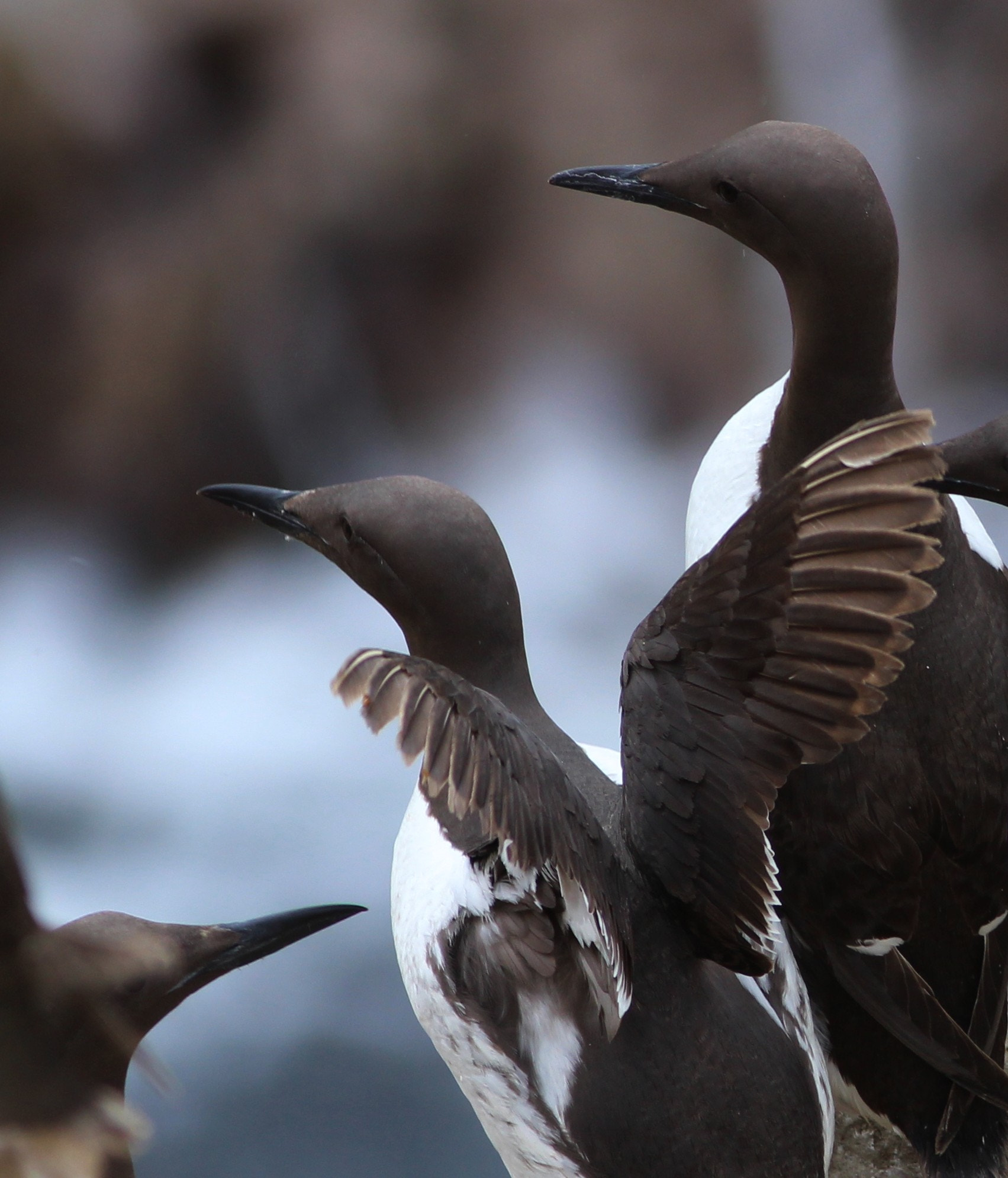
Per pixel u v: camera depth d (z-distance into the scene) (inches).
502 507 840.3
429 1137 434.9
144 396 826.8
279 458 854.5
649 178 217.5
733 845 158.6
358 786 618.2
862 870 188.1
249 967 498.9
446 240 882.1
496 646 200.7
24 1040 78.7
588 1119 184.4
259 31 860.6
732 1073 182.7
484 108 887.1
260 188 857.5
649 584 767.1
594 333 889.5
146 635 765.9
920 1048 187.8
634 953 180.4
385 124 865.5
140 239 847.7
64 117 837.8
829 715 142.9
